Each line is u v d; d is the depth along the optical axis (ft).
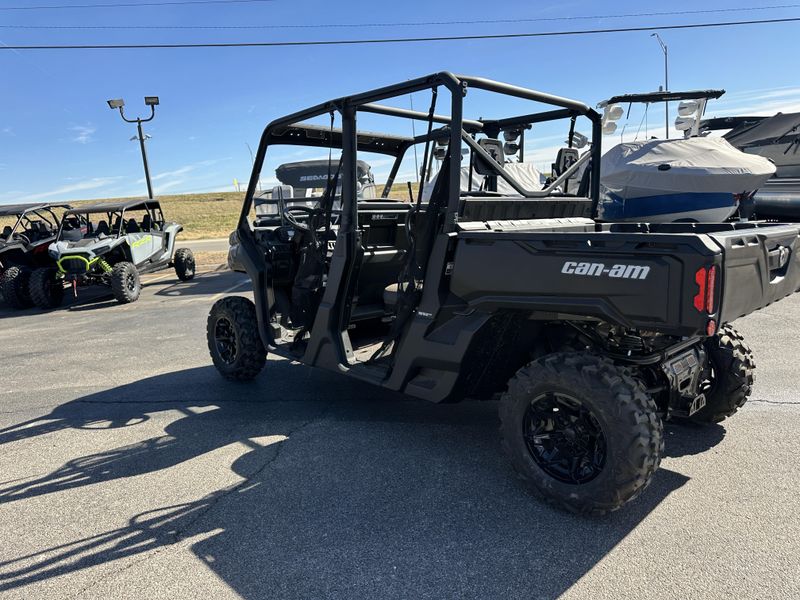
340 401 14.15
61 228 34.83
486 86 9.87
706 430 11.44
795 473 9.58
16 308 33.88
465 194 11.53
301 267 13.55
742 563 7.34
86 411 14.40
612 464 7.98
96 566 7.89
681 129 30.04
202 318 26.43
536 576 7.28
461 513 8.82
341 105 11.27
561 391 8.48
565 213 12.21
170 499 9.68
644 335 9.69
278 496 9.58
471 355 9.68
